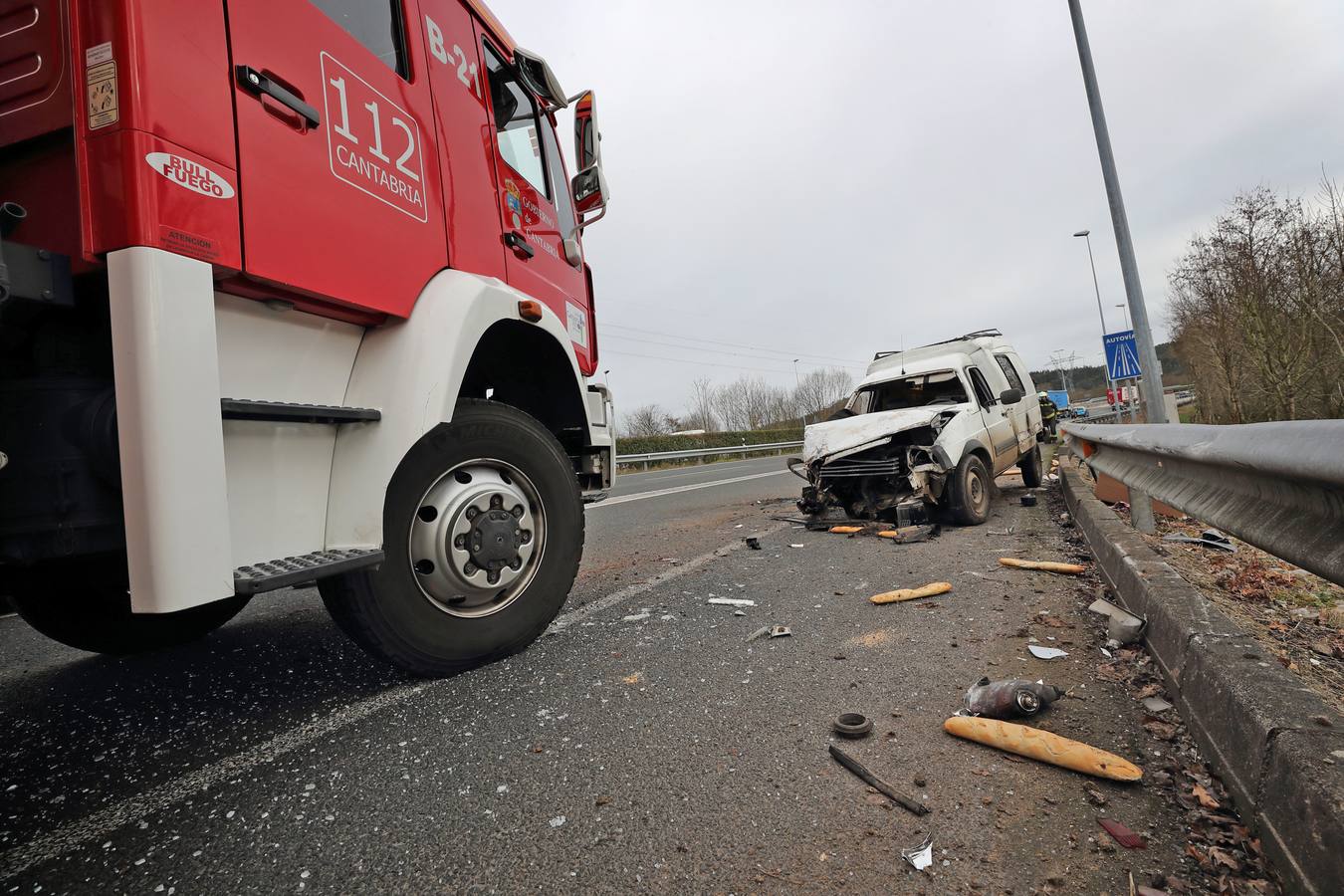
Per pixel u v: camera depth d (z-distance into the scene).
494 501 2.92
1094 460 5.82
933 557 5.07
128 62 1.64
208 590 1.69
